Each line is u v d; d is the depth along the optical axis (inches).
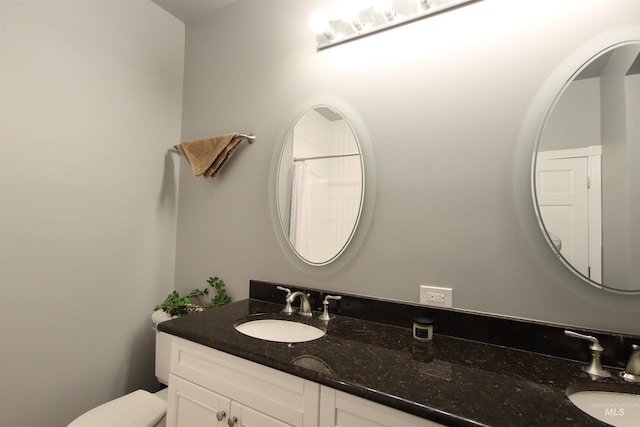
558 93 37.3
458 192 42.3
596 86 35.9
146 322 68.8
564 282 36.1
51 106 53.1
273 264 59.0
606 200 35.1
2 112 47.6
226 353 36.3
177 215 75.4
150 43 69.3
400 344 38.0
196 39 75.1
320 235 53.4
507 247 39.2
